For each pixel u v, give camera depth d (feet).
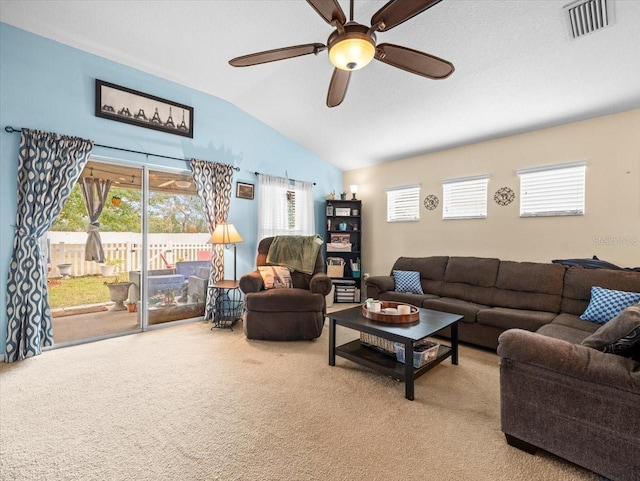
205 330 11.93
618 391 4.24
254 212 15.05
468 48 8.66
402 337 6.93
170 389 7.22
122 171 11.27
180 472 4.65
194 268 13.29
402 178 16.19
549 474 4.66
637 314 4.75
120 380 7.65
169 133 12.20
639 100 9.36
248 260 14.83
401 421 6.02
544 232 11.51
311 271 12.58
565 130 11.03
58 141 9.55
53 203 9.51
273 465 4.82
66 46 9.90
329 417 6.14
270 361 8.95
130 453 5.06
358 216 17.61
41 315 9.45
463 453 5.13
